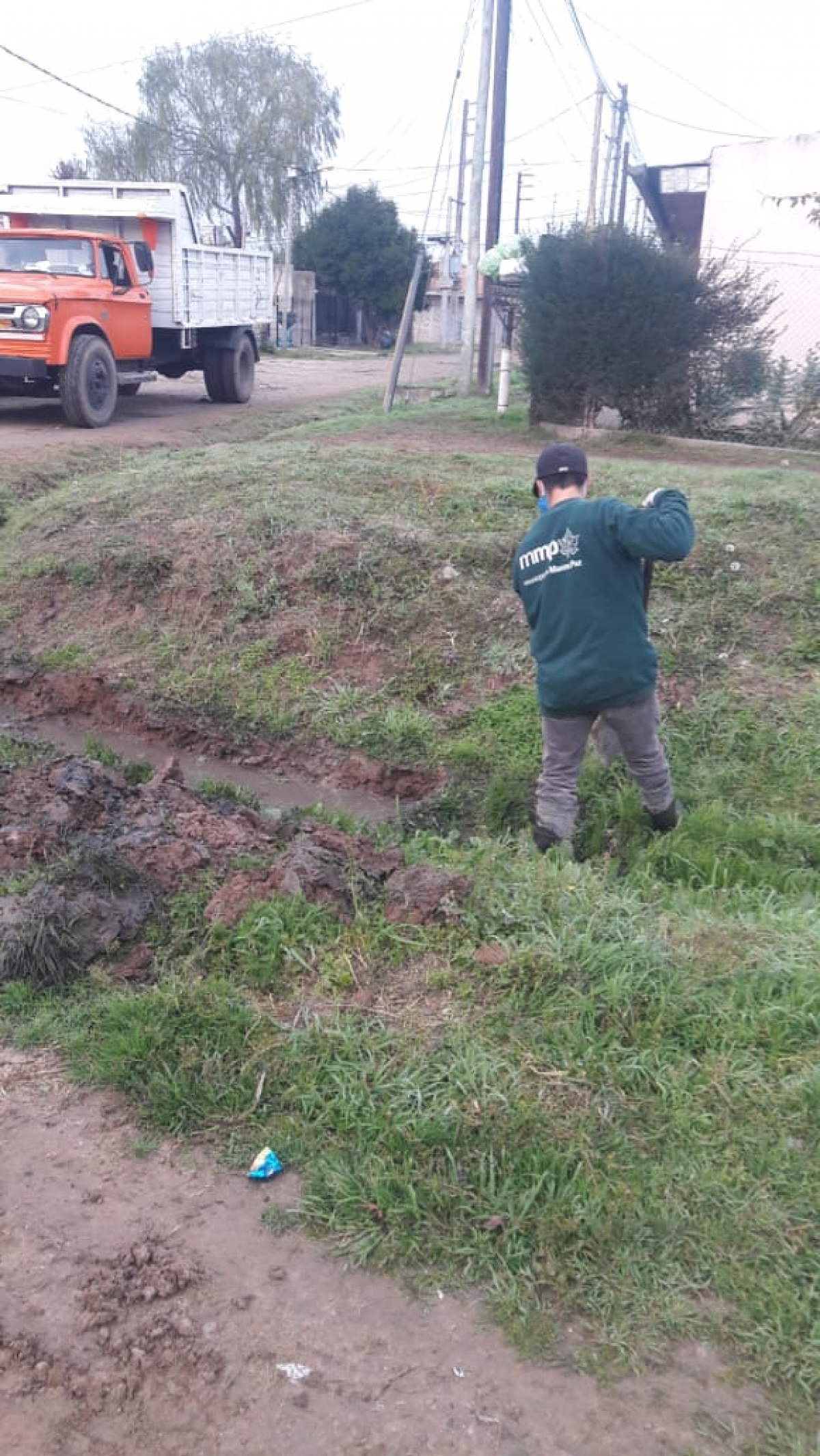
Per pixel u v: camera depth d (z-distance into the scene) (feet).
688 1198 9.70
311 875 14.01
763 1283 9.00
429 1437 8.05
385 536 25.82
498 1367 8.56
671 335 44.57
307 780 21.16
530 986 12.13
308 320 166.30
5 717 23.97
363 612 23.98
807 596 23.45
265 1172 10.26
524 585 16.24
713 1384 8.40
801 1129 10.36
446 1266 9.37
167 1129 10.85
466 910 13.42
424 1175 10.02
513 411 53.11
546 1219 9.50
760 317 47.16
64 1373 8.53
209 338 59.06
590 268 44.75
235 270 59.77
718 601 23.47
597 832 17.95
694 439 45.47
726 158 57.62
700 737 20.08
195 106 148.77
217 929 13.28
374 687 22.48
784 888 16.24
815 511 27.14
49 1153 10.57
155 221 52.34
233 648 23.97
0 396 49.57
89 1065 11.61
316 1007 12.13
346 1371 8.54
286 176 152.76
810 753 19.36
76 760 18.85
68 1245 9.58
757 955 12.53
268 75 148.15
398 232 171.53
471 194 63.46
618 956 12.25
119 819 16.52
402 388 71.15
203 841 15.75
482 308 70.13
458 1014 11.86
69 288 44.98
